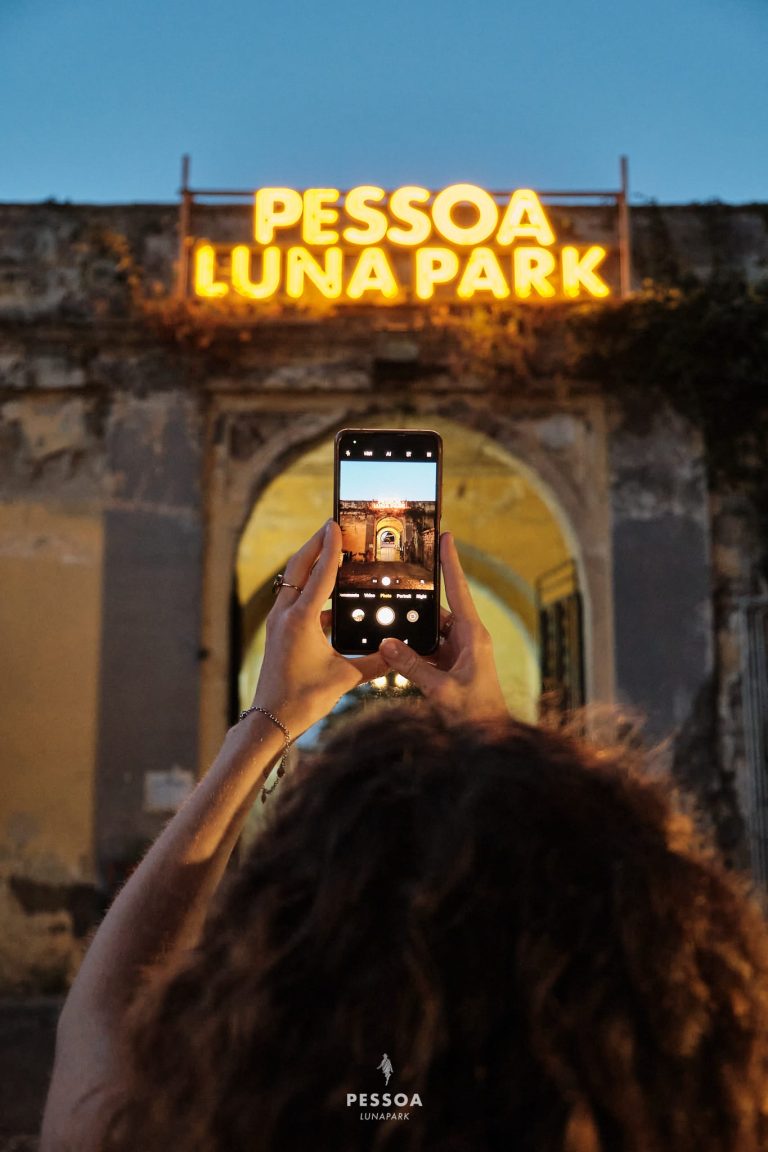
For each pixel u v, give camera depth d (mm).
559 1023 614
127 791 9047
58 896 8867
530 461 9695
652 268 9961
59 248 9852
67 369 9648
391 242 9570
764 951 713
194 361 9680
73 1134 763
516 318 9602
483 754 715
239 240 9984
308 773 754
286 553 13914
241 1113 624
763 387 9562
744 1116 645
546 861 650
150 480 9562
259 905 679
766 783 9117
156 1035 697
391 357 9617
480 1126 611
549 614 11039
